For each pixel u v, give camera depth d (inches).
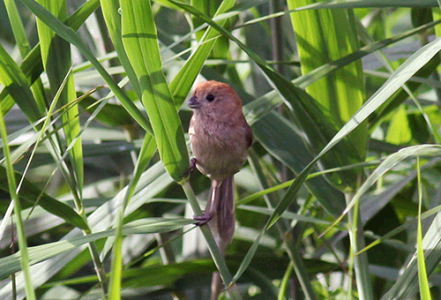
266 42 196.7
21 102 186.1
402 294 185.3
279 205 184.4
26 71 186.4
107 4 183.9
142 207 192.2
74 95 186.4
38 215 191.2
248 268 190.7
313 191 188.5
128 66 184.2
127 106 183.9
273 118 190.1
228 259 190.1
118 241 177.9
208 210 189.6
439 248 185.3
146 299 191.6
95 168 200.7
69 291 194.9
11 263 183.6
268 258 190.5
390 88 183.5
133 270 188.7
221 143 189.0
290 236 189.8
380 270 191.5
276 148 189.6
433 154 184.2
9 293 187.5
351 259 185.9
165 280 189.6
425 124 195.5
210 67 192.7
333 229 193.5
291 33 196.5
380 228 194.5
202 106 189.2
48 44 185.9
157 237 192.7
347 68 187.9
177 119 184.4
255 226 197.2
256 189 197.3
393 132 195.5
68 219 185.9
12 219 187.9
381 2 185.5
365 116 183.5
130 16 183.6
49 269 187.8
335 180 187.6
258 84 197.0
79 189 186.5
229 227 189.2
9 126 194.1
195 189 193.5
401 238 194.2
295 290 192.4
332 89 188.1
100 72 183.6
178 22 200.1
